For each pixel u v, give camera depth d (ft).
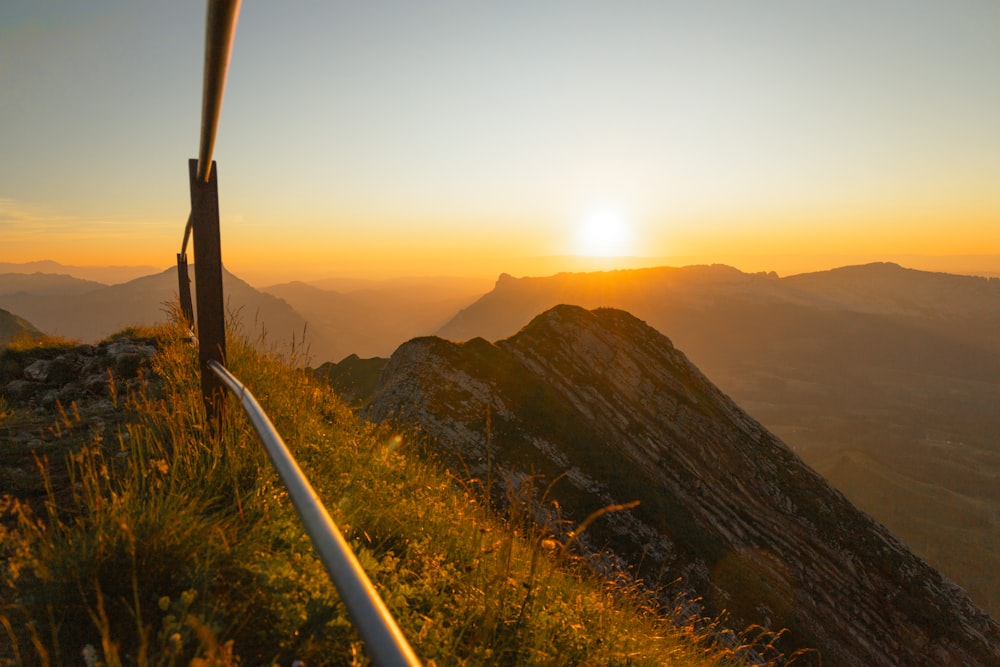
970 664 189.57
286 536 11.01
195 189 14.06
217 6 5.09
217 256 14.53
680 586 152.66
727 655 17.42
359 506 13.91
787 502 225.56
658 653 14.39
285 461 7.39
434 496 17.95
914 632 192.95
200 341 14.57
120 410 20.27
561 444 184.65
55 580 8.56
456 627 10.71
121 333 38.63
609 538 157.28
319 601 9.00
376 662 3.84
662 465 214.69
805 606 182.60
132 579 8.77
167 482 12.28
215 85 7.62
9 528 11.07
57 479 13.79
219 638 8.06
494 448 169.37
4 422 18.98
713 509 208.03
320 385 27.35
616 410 226.38
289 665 7.93
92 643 7.80
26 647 7.65
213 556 9.67
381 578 11.25
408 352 203.92
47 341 35.45
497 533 15.96
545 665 10.72
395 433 23.49
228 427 14.37
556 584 14.80
